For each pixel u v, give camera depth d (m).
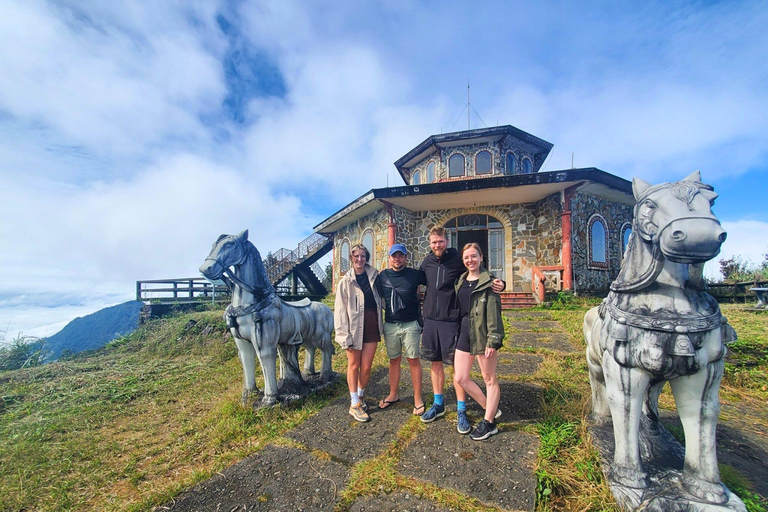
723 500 1.63
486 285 2.54
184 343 7.64
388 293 3.13
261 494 2.12
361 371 3.23
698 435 1.72
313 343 4.07
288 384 3.81
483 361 2.55
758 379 3.55
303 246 19.45
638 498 1.74
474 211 11.80
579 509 1.84
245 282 3.34
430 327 2.90
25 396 4.73
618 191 10.29
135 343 8.59
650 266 1.71
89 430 3.45
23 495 2.31
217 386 4.65
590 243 10.55
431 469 2.24
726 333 1.69
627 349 1.77
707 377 1.68
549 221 10.42
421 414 3.06
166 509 2.04
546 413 2.91
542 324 6.80
